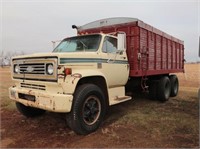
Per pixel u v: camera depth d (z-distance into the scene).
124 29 6.55
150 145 3.96
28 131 4.75
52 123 5.29
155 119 5.54
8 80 17.95
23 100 4.77
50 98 4.10
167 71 8.95
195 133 4.54
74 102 4.30
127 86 7.11
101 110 4.89
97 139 4.26
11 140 4.25
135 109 6.74
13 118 5.74
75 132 4.49
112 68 5.58
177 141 4.14
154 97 8.20
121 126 5.01
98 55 5.12
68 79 4.25
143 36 6.71
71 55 4.40
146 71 7.00
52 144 4.04
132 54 6.42
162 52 8.42
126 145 3.97
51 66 4.23
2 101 7.75
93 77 5.01
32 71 4.60
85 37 5.82
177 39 10.22
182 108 6.91
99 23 7.10
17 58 4.97
